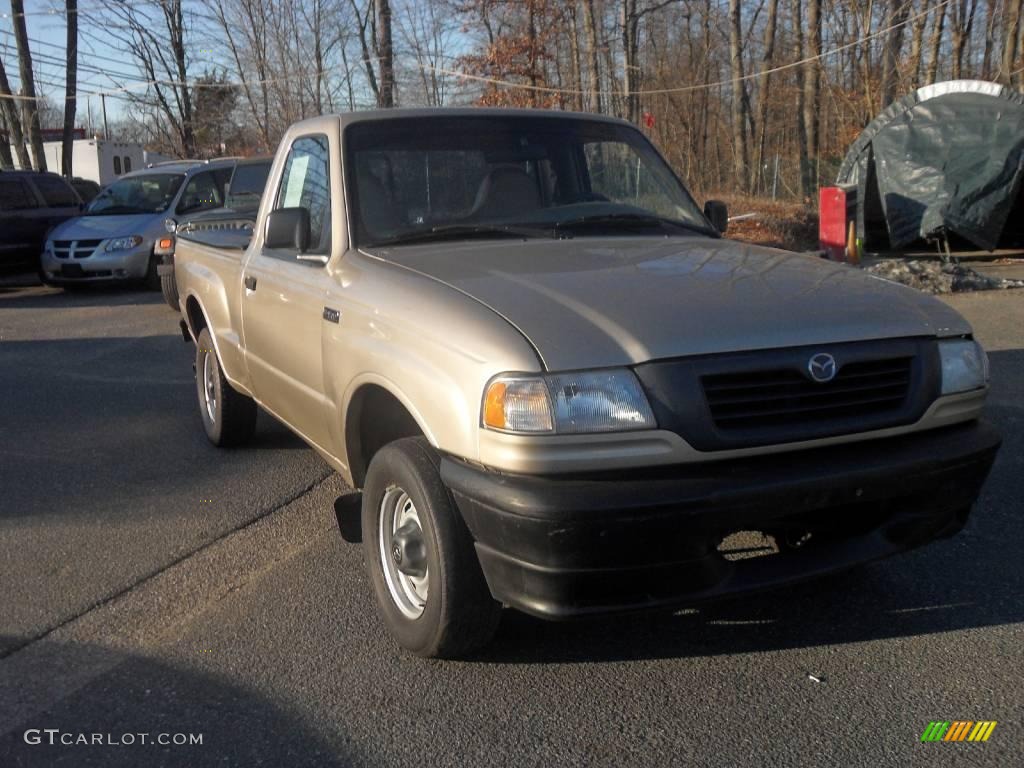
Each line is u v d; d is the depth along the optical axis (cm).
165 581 450
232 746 318
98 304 1414
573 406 299
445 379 325
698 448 304
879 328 335
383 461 361
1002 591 409
